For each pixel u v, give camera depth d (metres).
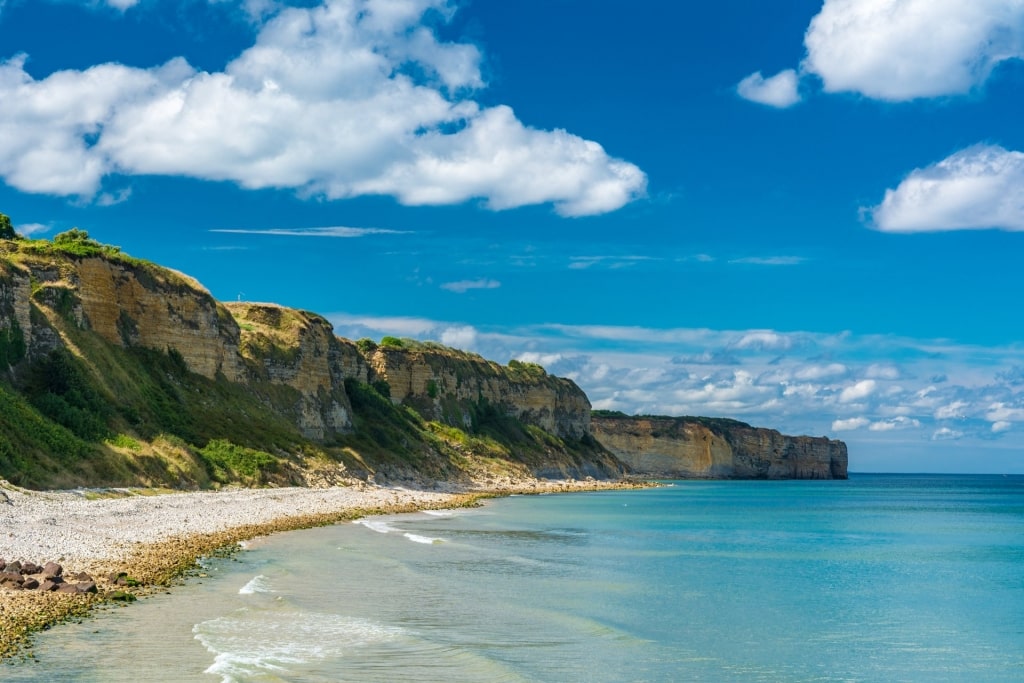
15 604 24.38
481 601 31.66
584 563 45.16
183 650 21.64
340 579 34.88
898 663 24.66
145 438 65.69
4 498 40.50
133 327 78.69
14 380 59.03
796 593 37.44
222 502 58.78
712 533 69.12
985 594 37.97
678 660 24.28
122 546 35.72
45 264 70.69
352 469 91.62
